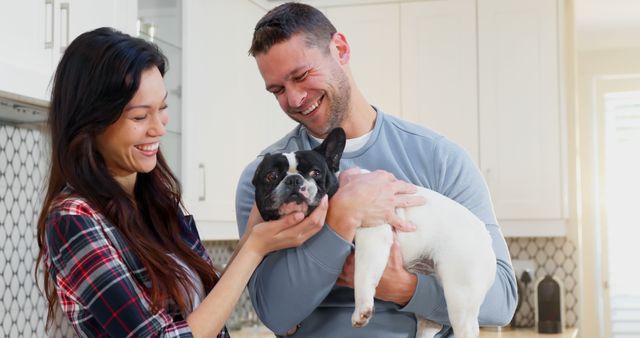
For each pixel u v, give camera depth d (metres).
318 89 1.43
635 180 4.52
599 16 4.01
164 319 1.27
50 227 1.30
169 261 1.37
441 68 3.70
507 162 3.62
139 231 1.38
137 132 1.35
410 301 1.37
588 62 4.50
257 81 3.53
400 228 1.36
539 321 3.62
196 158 2.95
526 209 3.60
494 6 3.65
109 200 1.35
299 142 1.59
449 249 1.36
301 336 1.49
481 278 1.35
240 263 1.34
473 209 1.49
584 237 4.51
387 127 1.55
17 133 2.44
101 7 2.23
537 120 3.60
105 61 1.32
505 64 3.63
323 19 1.47
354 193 1.35
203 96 3.02
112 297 1.25
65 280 1.30
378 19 3.77
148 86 1.34
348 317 1.45
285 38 1.40
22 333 2.46
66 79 1.35
